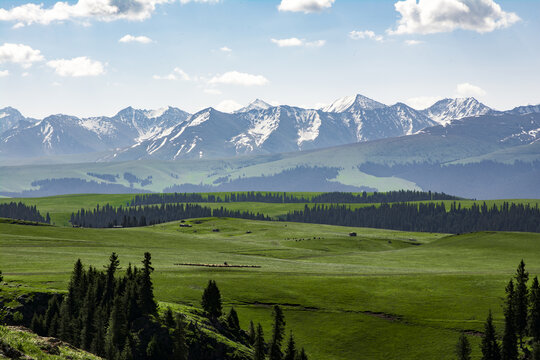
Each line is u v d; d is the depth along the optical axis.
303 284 133.38
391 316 114.56
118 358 77.75
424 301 123.25
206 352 84.75
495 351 93.81
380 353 99.50
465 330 106.12
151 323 85.62
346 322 111.19
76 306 90.88
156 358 80.81
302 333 106.75
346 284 134.75
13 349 35.41
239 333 99.94
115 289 94.81
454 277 143.00
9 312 84.75
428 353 97.94
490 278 140.75
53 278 115.31
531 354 96.06
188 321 88.94
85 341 83.50
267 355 92.88
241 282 130.50
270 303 118.69
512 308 102.88
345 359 97.75
